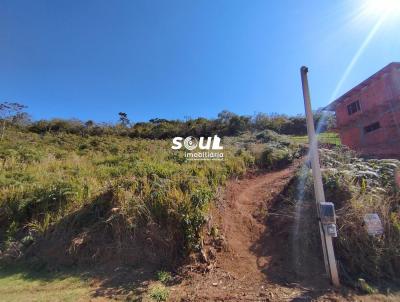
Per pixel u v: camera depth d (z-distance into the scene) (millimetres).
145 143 20000
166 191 6629
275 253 5766
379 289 4621
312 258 5395
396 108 14062
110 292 4645
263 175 10852
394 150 13594
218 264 5406
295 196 7035
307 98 5125
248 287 4734
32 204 7207
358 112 16062
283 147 14125
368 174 7203
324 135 23328
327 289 4566
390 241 5180
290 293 4504
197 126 30125
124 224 6027
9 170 10430
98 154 15859
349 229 5355
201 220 5875
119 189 6867
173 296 4480
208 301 4320
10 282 5051
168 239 5645
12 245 6133
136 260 5500
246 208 7668
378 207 5672
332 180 6562
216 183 8688
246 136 22109
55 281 5062
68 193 7258
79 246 5844
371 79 14969
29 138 20906
